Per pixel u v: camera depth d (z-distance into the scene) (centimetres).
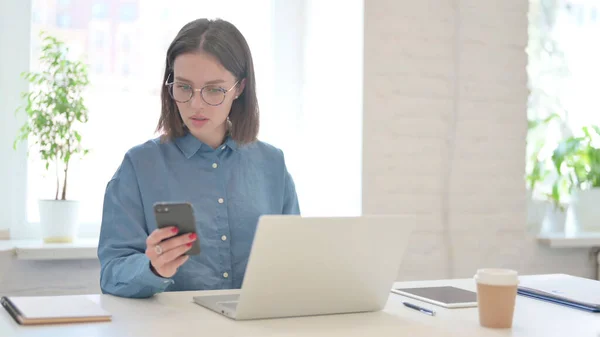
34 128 271
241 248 191
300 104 331
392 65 292
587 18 350
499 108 313
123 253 171
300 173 329
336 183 305
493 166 313
